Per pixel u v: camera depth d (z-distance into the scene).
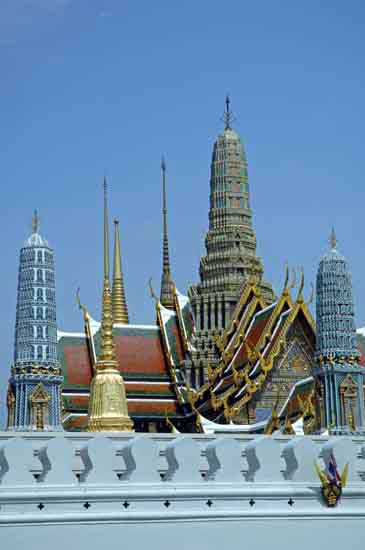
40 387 67.00
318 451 31.17
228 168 114.38
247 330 98.19
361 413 71.62
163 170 131.25
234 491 29.19
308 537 29.55
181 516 28.36
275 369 90.06
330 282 72.38
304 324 90.75
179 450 29.25
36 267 67.44
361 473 31.30
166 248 129.12
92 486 28.12
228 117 116.81
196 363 100.00
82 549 27.41
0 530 26.81
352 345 72.31
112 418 58.16
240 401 87.94
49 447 28.19
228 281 107.25
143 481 28.81
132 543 27.86
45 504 27.47
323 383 72.25
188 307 106.50
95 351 99.44
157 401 98.88
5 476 27.70
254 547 28.97
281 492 29.62
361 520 30.09
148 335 104.56
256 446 29.92
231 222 111.94
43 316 67.44
